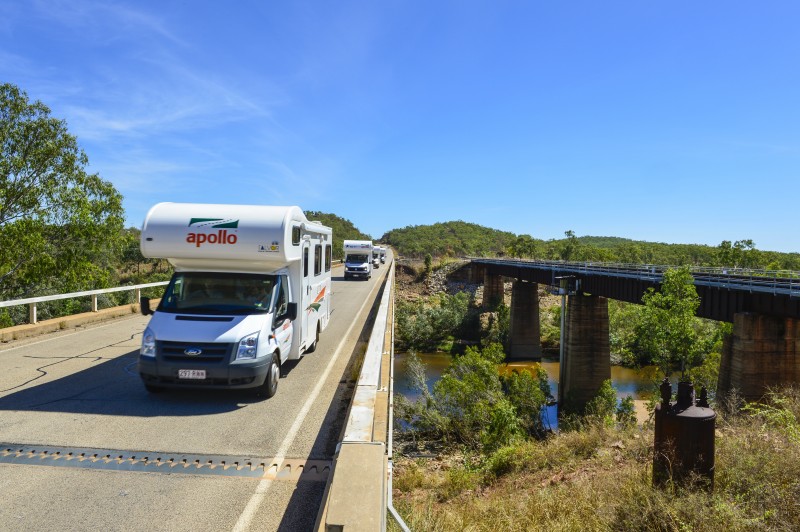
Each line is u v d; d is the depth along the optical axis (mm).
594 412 24219
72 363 10453
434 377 37812
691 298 23938
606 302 36312
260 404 7930
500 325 55562
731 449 6430
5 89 26203
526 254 116188
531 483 8969
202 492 4988
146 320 17156
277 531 4293
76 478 5199
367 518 2830
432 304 68312
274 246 8383
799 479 5414
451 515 6676
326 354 11922
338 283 38594
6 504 4613
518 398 22031
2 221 26469
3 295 25781
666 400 5617
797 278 21047
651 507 5320
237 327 7762
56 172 27312
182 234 8344
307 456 5965
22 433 6402
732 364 22000
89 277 28125
